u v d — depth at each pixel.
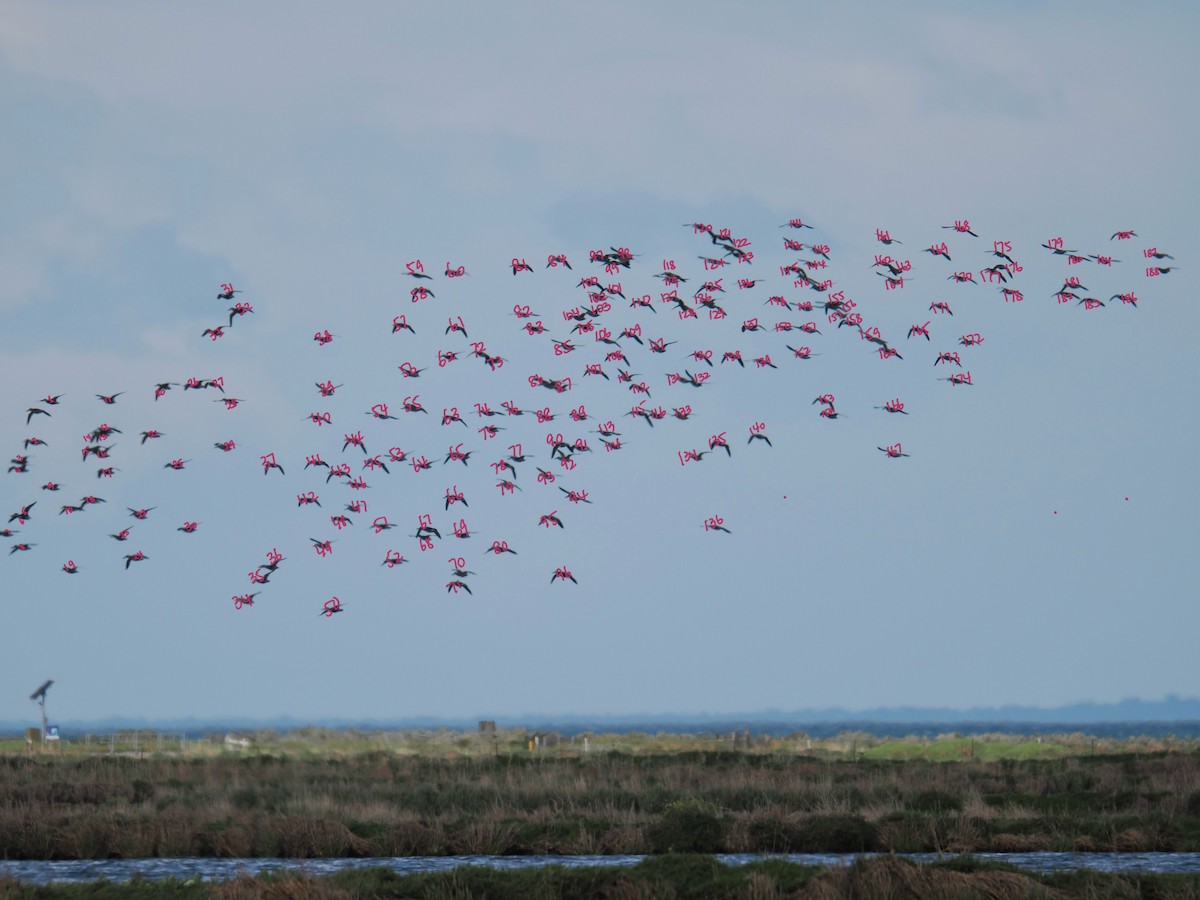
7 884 28.08
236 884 27.56
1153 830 39.09
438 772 60.91
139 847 38.50
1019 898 26.38
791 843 38.78
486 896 27.22
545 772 58.12
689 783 54.09
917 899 25.78
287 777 58.81
